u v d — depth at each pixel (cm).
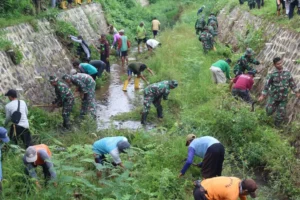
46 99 1115
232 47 1558
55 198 581
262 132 838
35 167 647
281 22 1192
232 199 519
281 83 860
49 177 638
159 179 679
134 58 1803
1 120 803
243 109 872
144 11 2680
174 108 1102
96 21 2017
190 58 1413
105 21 2183
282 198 686
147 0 3272
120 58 1778
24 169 649
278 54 1080
